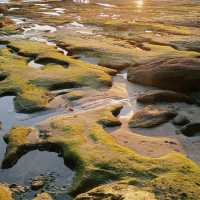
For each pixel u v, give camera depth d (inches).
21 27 2910.9
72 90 1433.3
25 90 1389.0
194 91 1412.4
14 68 1653.5
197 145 984.9
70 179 837.8
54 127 1067.9
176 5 5044.3
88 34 2637.8
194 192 717.3
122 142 999.0
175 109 1237.7
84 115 1163.3
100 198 706.8
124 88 1477.6
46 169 885.8
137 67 1603.1
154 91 1400.1
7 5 4562.0
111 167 823.1
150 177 779.4
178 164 824.9
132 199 690.8
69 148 932.6
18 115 1212.5
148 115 1144.8
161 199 698.8
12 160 916.0
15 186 808.9
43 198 745.6
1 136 1057.5
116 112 1227.2
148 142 995.9
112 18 3570.4
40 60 1847.9
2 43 2300.7
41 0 5442.9
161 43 2288.4
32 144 979.9
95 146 933.2
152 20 3442.4
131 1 5502.0
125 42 2319.1
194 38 2436.0
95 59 1918.1
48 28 2918.3
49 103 1294.3
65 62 1792.6
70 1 5398.6
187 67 1433.3
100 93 1397.6
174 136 1040.8
